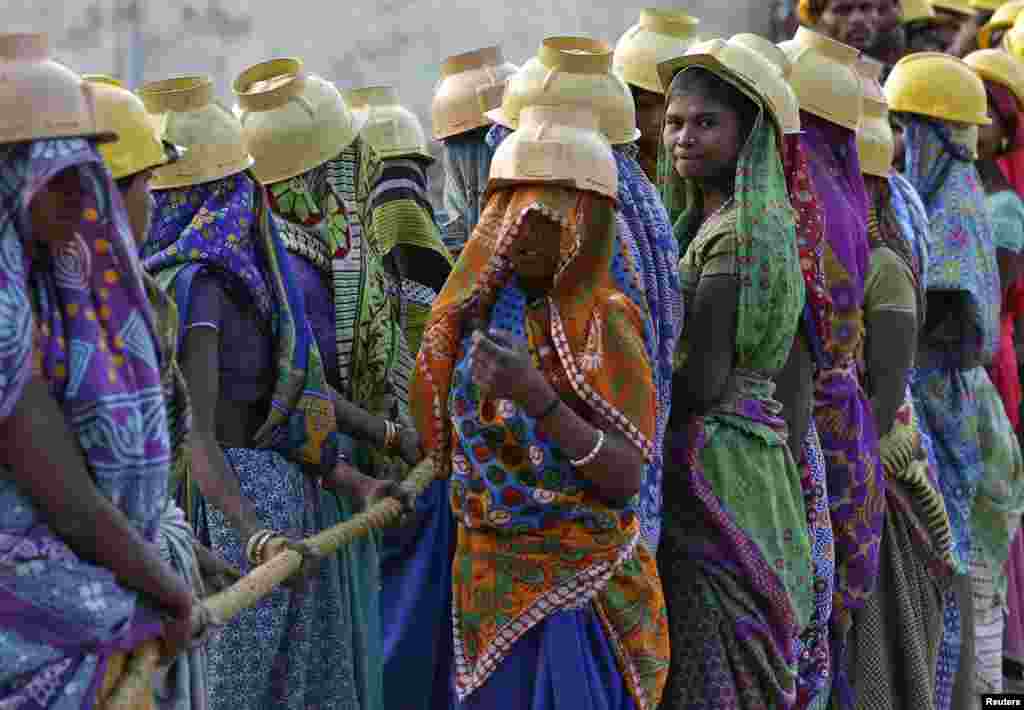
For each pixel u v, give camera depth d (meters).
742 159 4.82
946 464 6.89
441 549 5.25
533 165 3.88
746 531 4.84
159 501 3.12
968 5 9.93
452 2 10.68
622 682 4.18
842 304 5.46
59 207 2.98
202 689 3.65
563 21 10.84
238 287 4.34
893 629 5.97
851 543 5.53
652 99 5.61
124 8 10.75
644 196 4.73
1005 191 7.73
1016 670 7.73
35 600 2.93
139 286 3.07
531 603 4.04
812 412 5.31
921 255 6.40
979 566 7.14
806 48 5.61
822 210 5.22
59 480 2.89
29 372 2.86
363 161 4.98
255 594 3.61
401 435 4.96
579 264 3.99
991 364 7.71
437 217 6.46
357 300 4.89
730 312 4.82
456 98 5.91
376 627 4.88
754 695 4.87
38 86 2.94
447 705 4.71
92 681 2.99
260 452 4.46
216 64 10.75
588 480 4.01
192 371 4.22
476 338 3.80
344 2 10.65
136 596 3.08
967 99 6.89
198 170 4.31
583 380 3.92
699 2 11.27
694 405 4.93
